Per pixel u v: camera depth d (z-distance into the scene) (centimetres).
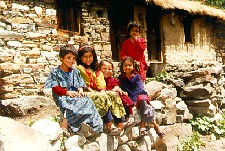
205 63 1102
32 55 741
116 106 430
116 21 1007
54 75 394
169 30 1147
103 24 917
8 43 704
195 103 805
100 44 904
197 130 772
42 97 657
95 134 409
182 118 719
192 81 838
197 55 1252
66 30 839
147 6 1027
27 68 718
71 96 386
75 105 385
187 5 1072
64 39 814
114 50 1002
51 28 787
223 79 972
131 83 485
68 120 386
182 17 1189
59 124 406
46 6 782
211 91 827
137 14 1052
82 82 414
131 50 571
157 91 636
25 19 740
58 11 822
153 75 1012
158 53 1141
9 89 678
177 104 740
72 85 402
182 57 1189
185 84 843
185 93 812
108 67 465
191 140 691
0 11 705
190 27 1250
